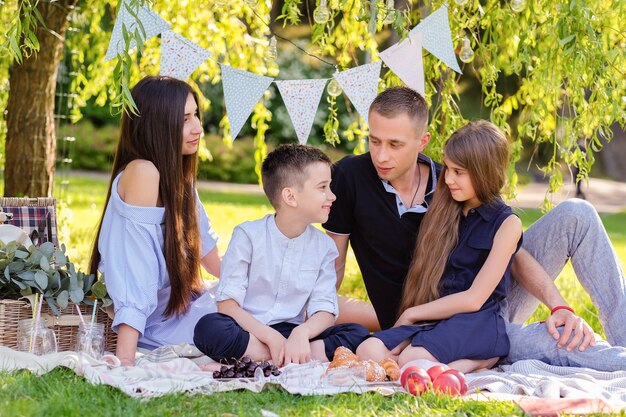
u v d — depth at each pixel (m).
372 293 3.44
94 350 2.87
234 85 3.37
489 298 3.11
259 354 2.97
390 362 2.81
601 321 3.24
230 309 3.06
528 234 3.33
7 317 2.96
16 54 2.90
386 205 3.33
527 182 13.27
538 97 4.04
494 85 4.21
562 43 3.44
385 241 3.35
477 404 2.44
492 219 3.10
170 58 3.34
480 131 3.09
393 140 3.14
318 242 3.21
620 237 9.16
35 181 5.24
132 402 2.38
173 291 3.20
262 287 3.16
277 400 2.49
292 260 3.16
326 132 4.50
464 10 4.12
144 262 3.06
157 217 3.12
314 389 2.59
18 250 3.00
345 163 3.40
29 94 5.20
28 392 2.44
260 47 5.11
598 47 3.55
